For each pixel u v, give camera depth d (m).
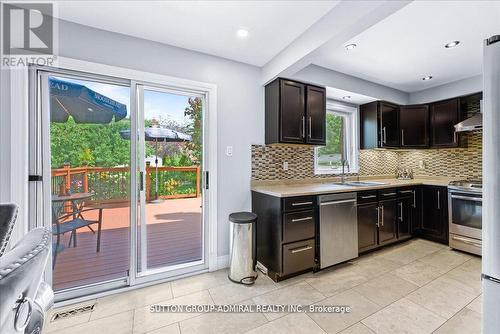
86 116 2.07
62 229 2.04
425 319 1.65
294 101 2.64
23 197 1.71
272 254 2.29
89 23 1.88
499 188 0.91
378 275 2.31
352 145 3.73
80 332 1.54
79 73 1.93
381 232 2.95
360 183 3.27
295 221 2.26
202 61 2.38
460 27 2.00
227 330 1.55
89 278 2.07
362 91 3.19
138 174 2.17
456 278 2.23
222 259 2.50
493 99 0.93
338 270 2.44
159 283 2.19
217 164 2.47
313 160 3.28
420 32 2.08
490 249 0.94
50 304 0.93
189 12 1.75
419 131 3.60
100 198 2.12
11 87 1.67
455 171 3.54
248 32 2.03
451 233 3.01
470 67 2.84
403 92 3.74
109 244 2.36
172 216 4.29
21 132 1.70
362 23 1.57
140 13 1.76
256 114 2.73
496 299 0.93
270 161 2.86
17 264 0.49
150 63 2.14
